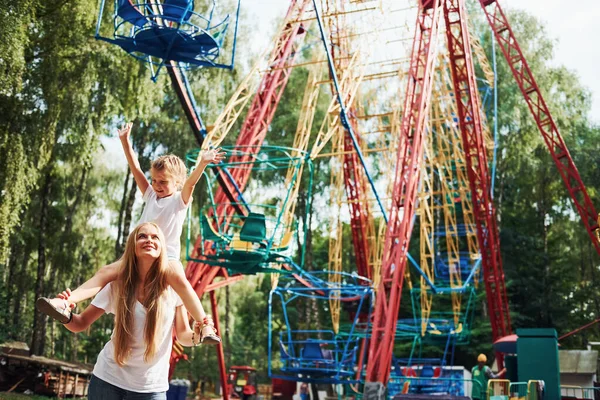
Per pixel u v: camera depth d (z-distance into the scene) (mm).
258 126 22047
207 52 14008
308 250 48562
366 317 33281
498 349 19703
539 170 46875
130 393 4363
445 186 35312
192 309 4504
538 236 48656
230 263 16438
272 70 22688
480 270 34406
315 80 28266
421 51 25281
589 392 21969
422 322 30891
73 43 23562
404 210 20125
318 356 21062
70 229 37750
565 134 46562
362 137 33750
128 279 4422
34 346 31188
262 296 55375
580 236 46688
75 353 46188
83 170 38938
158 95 26375
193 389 49188
